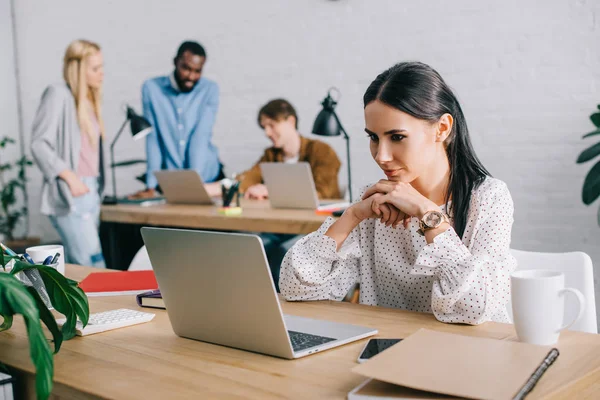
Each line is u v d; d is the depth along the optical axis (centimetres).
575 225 349
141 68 502
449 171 155
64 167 496
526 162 361
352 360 113
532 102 356
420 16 388
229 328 121
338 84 423
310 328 132
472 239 149
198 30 476
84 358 119
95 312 154
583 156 300
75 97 518
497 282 135
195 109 484
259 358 116
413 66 146
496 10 362
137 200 413
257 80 455
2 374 118
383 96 142
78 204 496
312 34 429
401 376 94
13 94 578
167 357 118
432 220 141
